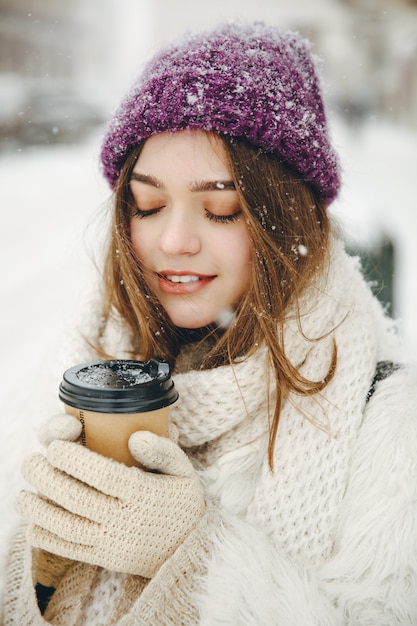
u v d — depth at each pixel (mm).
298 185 1146
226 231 1093
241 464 1136
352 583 981
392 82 23406
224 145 1046
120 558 942
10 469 1290
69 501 922
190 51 1055
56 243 8070
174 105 1022
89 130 18969
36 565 1099
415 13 21578
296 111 1089
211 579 965
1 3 22406
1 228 8828
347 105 18469
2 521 1188
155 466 956
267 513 1057
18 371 3770
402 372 1119
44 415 1301
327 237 1209
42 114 17047
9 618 1062
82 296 1417
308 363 1147
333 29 22203
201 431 1132
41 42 25719
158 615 958
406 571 966
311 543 1022
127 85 1179
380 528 972
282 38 1148
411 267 5785
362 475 1022
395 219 8359
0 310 5324
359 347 1144
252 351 1134
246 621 940
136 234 1163
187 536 1001
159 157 1063
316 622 927
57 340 1415
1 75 21688
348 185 1527
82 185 13055
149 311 1215
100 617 1036
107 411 894
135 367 1018
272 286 1110
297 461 1066
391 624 958
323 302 1172
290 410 1126
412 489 983
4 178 12836
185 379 1148
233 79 1029
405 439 1015
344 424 1070
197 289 1147
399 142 20641
